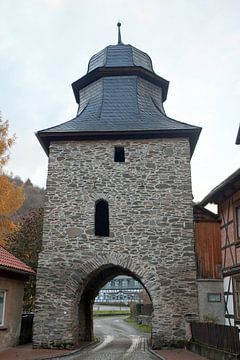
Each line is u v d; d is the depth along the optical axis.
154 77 20.11
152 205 16.67
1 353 13.83
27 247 22.61
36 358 12.68
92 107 19.22
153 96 20.09
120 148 17.80
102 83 19.58
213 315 15.08
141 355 13.77
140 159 17.28
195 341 13.95
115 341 19.55
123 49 20.42
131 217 16.56
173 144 17.44
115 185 17.00
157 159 17.25
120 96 19.19
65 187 17.05
